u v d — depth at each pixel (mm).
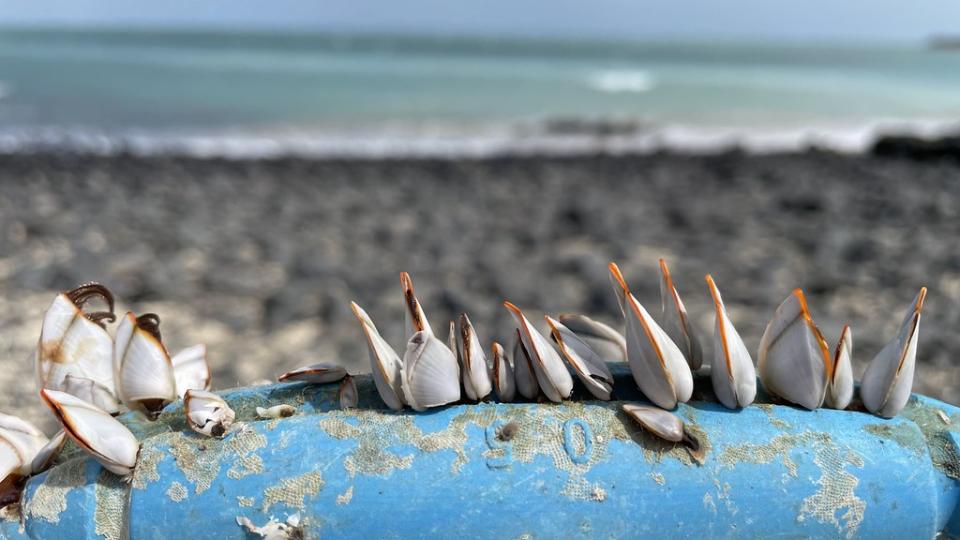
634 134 3080
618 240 1168
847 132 3205
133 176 1667
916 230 1256
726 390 260
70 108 3139
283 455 250
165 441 254
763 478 250
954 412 275
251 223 1260
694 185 1717
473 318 803
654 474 248
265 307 830
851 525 251
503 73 5484
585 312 849
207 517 246
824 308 858
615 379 274
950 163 2023
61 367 292
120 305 834
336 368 275
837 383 266
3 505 270
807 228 1264
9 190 1433
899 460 255
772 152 2230
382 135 2873
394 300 858
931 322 808
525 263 1023
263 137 2703
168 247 1089
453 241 1146
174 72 4703
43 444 281
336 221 1297
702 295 904
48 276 878
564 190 1638
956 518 258
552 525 245
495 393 269
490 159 2098
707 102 4156
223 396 276
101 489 255
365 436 252
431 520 244
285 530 244
